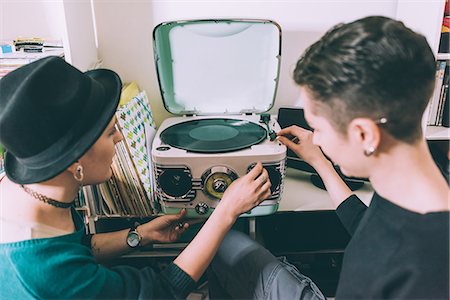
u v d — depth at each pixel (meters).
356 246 0.71
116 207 1.26
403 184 0.65
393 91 0.59
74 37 1.21
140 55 1.49
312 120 0.70
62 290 0.78
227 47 1.30
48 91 0.76
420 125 0.64
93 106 0.82
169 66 1.32
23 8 1.38
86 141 0.79
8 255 0.76
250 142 1.12
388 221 0.66
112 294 0.83
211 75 1.34
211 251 0.95
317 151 1.11
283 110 1.40
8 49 1.24
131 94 1.34
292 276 1.07
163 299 0.90
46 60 0.81
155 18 1.45
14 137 0.76
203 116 1.37
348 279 0.70
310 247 1.35
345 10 1.47
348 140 0.67
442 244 0.60
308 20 1.48
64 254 0.80
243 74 1.34
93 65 1.39
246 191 0.98
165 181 1.09
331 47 0.61
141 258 1.45
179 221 1.18
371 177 0.70
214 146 1.10
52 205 0.85
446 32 1.49
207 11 1.46
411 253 0.61
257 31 1.28
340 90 0.61
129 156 1.18
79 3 1.26
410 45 0.58
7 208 0.83
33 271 0.76
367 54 0.58
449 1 1.49
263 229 1.44
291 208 1.22
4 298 0.79
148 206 1.25
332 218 1.39
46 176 0.77
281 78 1.54
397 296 0.62
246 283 1.12
